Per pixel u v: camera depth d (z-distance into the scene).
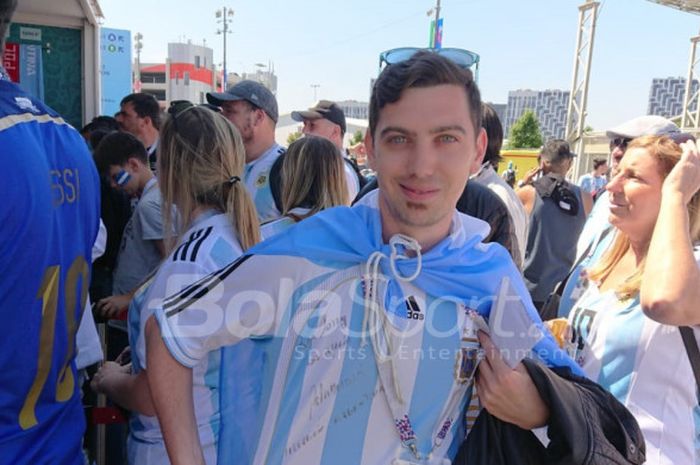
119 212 3.11
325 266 0.99
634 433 1.03
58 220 1.23
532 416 0.98
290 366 1.01
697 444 1.48
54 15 4.87
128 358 1.94
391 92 0.93
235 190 1.59
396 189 0.95
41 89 5.00
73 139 1.36
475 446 1.04
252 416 1.06
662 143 1.61
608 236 1.87
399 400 0.99
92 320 1.78
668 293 1.34
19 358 1.15
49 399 1.27
